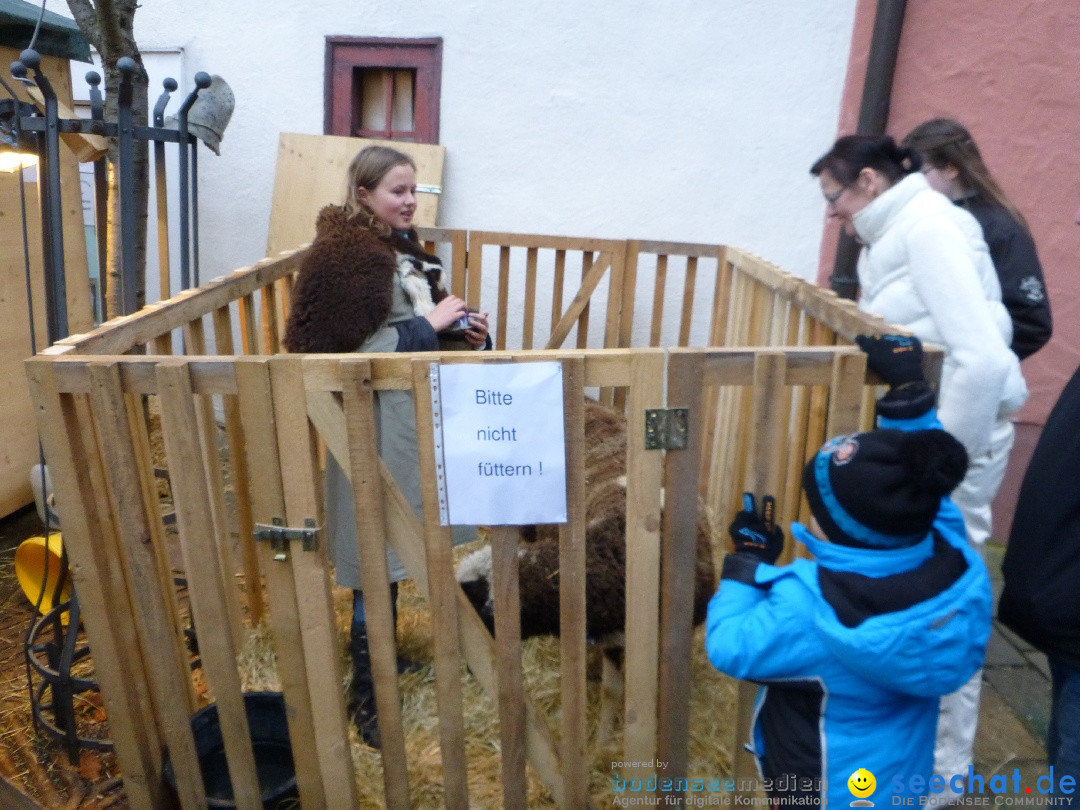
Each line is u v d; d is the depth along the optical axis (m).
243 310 3.01
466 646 1.98
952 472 1.44
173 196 4.63
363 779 2.41
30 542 3.20
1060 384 3.81
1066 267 3.70
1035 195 3.67
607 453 2.84
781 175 4.04
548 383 1.73
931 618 1.43
